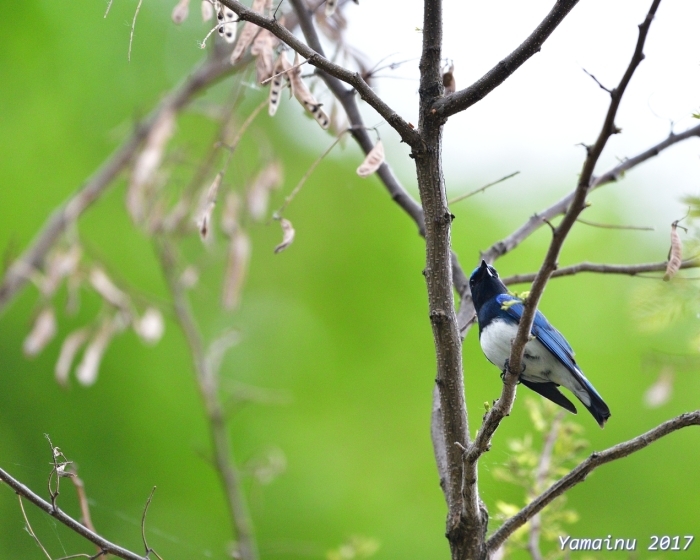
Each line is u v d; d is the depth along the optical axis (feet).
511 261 46.73
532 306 15.06
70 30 44.09
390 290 46.34
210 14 24.29
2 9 43.34
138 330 32.30
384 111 17.17
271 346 44.98
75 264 32.94
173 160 32.63
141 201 31.73
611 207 48.37
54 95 43.96
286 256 47.34
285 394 38.99
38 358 40.37
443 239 17.44
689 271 21.30
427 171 17.39
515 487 33.27
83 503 21.39
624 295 45.24
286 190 48.11
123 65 44.88
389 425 43.29
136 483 38.99
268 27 17.07
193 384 41.68
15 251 39.32
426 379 44.29
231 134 33.19
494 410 16.14
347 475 41.57
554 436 26.96
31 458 38.60
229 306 30.99
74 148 44.01
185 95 33.47
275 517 39.47
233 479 29.86
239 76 31.63
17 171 42.83
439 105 17.11
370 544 29.86
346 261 47.09
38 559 36.17
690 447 40.68
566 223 13.99
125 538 37.81
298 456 41.45
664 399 25.96
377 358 44.98
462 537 17.56
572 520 25.67
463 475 16.98
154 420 40.40
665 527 39.04
